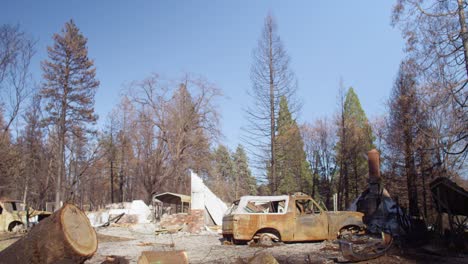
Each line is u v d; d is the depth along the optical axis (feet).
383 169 135.44
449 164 81.76
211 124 129.18
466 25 58.08
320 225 48.11
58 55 131.03
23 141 117.08
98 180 199.52
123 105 128.77
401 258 35.14
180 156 125.29
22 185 131.34
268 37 96.27
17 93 82.43
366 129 151.33
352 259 33.27
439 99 60.49
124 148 144.97
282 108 93.97
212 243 53.11
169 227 78.54
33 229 25.86
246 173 255.29
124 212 109.70
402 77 100.27
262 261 27.63
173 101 128.88
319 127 171.32
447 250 39.29
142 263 25.80
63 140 127.34
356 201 81.46
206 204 91.76
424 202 93.15
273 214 47.67
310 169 170.40
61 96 128.77
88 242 26.07
